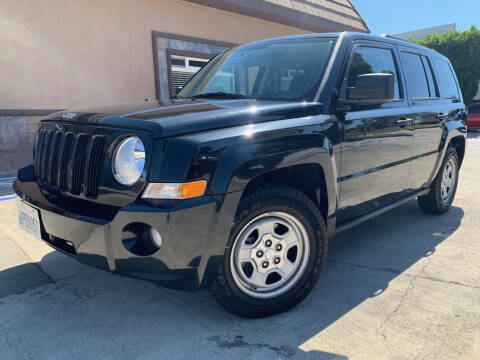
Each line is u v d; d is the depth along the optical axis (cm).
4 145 630
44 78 658
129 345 196
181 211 178
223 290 205
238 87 295
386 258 306
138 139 188
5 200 470
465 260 301
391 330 208
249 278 215
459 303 236
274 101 254
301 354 189
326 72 260
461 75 2027
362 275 276
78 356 187
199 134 191
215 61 348
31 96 648
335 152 246
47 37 652
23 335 204
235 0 843
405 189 342
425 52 388
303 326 213
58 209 204
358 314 224
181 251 183
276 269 224
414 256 310
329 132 240
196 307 232
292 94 261
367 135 272
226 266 202
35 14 636
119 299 241
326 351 191
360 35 295
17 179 265
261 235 215
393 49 329
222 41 911
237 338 202
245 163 193
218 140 191
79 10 681
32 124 654
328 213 245
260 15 927
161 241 181
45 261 293
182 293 249
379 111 288
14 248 317
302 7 1023
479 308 230
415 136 332
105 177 195
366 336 203
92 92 715
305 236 230
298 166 230
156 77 793
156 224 178
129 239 184
